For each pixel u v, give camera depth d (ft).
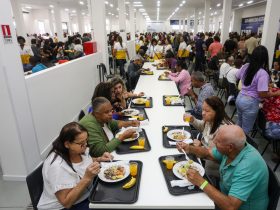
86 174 4.69
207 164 6.53
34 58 16.96
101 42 21.15
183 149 6.07
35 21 66.74
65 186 4.64
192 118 8.03
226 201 4.33
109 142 6.39
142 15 89.30
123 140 6.71
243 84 9.59
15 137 8.27
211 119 6.55
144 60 23.98
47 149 10.59
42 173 4.94
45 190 4.92
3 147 8.40
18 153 8.46
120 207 4.33
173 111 9.23
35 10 65.57
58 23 47.39
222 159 5.76
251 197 4.68
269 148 10.64
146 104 9.78
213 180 6.26
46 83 10.69
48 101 10.90
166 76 15.89
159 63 22.11
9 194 8.06
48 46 27.78
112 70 29.32
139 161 5.68
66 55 29.22
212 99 6.54
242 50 22.79
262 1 44.96
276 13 16.10
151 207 4.30
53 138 11.39
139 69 17.78
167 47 29.04
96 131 6.34
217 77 19.35
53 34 61.05
